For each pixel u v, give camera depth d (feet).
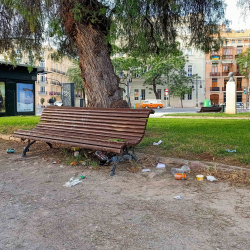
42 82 209.26
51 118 19.06
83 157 16.28
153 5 25.70
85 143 14.07
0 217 8.58
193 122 37.01
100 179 12.34
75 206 9.36
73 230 7.60
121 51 33.35
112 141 13.15
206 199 9.76
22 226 7.92
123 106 21.90
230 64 171.94
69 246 6.75
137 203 9.51
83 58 22.58
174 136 22.26
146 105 147.64
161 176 12.60
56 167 14.64
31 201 9.93
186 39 32.50
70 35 23.50
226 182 11.52
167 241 6.89
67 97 45.47
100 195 10.39
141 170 13.57
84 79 22.80
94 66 22.16
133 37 28.22
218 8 27.94
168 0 24.61
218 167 13.21
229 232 7.34
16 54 35.01
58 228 7.75
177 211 8.75
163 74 166.61
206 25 29.86
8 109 58.13
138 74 162.81
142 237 7.12
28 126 30.78
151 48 33.47
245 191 10.46
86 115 16.78
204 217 8.29
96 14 22.11
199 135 22.68
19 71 59.31
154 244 6.75
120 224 7.91
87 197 10.21
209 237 7.07
